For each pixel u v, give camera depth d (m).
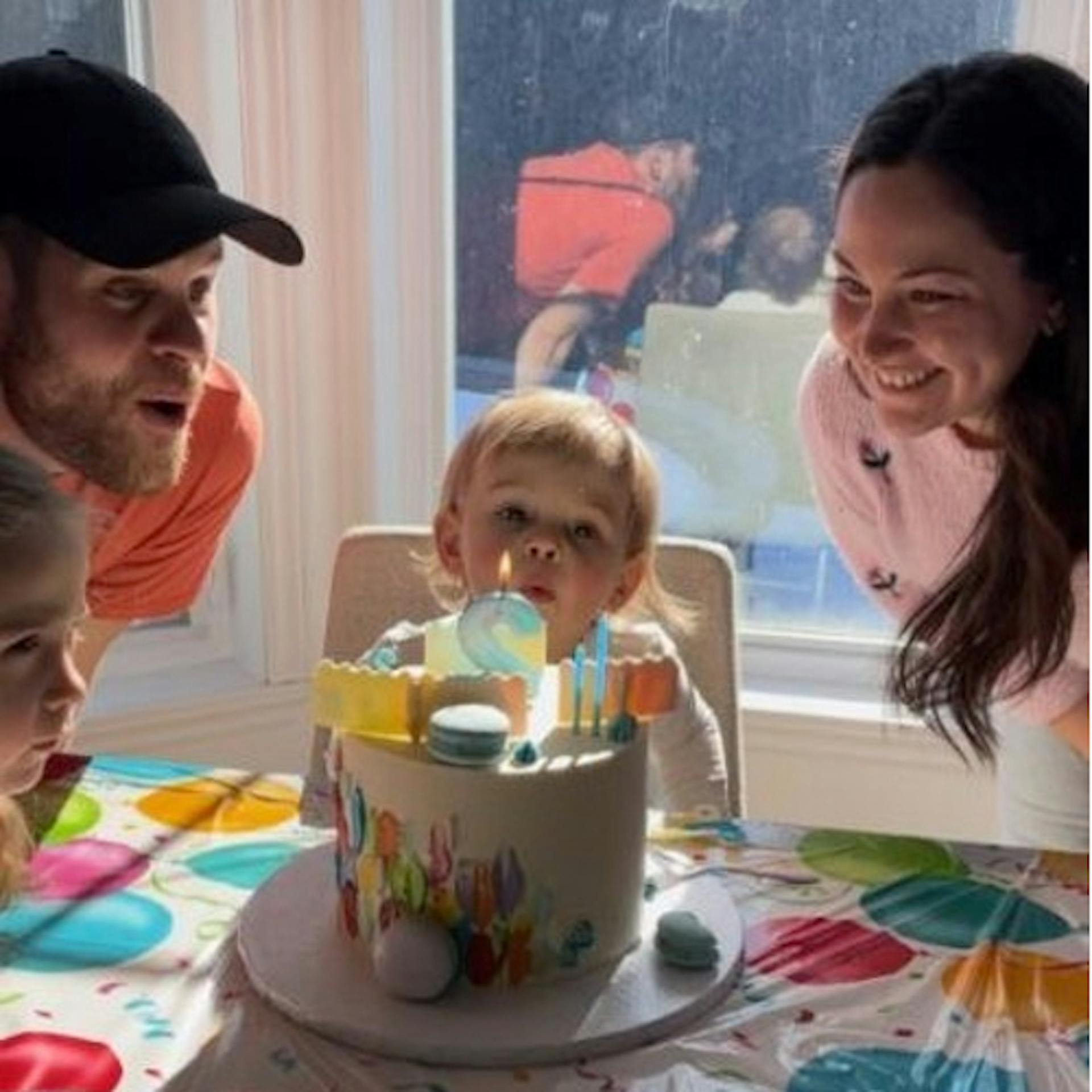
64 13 1.58
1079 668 1.07
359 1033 0.74
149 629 1.77
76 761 1.10
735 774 1.27
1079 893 0.93
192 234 1.01
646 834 0.88
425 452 1.80
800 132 1.62
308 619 1.75
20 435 1.09
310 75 1.59
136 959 0.83
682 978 0.80
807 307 1.67
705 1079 0.73
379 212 1.70
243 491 1.35
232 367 1.63
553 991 0.79
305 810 1.02
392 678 0.78
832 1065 0.74
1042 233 0.89
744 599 1.79
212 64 1.61
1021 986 0.82
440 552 1.26
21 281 1.02
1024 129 0.89
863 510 1.17
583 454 1.17
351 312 1.69
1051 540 0.98
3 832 0.89
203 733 1.72
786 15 1.59
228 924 0.87
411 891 0.78
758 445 1.73
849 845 1.00
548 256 1.74
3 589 0.82
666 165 1.67
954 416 0.96
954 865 0.97
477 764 0.76
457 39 1.68
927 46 1.58
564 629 1.18
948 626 1.06
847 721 1.68
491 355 1.79
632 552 1.22
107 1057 0.74
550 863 0.77
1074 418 0.95
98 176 1.02
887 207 0.90
